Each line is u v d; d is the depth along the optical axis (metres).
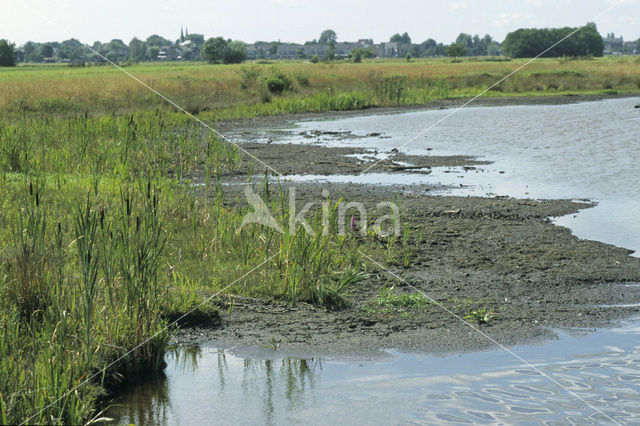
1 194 11.38
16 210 10.10
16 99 33.91
